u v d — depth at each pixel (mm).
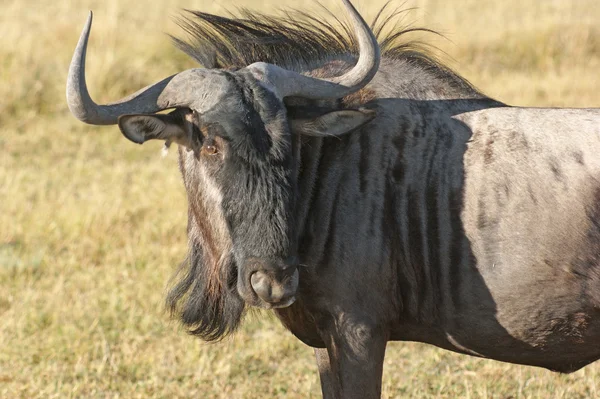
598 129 15242
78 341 22906
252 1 67312
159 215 31469
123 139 42125
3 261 27500
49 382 21016
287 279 13930
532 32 54594
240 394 20828
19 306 24625
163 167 37750
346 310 15359
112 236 29859
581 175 14836
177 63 49938
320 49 16859
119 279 26797
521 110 15805
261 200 13898
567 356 15828
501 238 14938
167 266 27391
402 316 15820
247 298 14062
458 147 15438
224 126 14094
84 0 69750
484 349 15938
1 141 41094
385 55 16812
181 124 14898
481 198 15055
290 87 14875
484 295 15172
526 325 15234
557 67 52031
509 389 20953
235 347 23141
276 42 16625
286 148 14172
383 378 21562
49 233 30016
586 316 14984
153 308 25031
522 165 15070
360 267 15242
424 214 15289
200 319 16656
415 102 15922
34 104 44750
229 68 15852
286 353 23141
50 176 36156
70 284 26391
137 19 61500
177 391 20828
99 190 34156
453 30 56125
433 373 21828
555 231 14734
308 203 15344
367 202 15297
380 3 62062
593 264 14664
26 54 47125
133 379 21562
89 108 14453
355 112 14773
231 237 14180
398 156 15461
